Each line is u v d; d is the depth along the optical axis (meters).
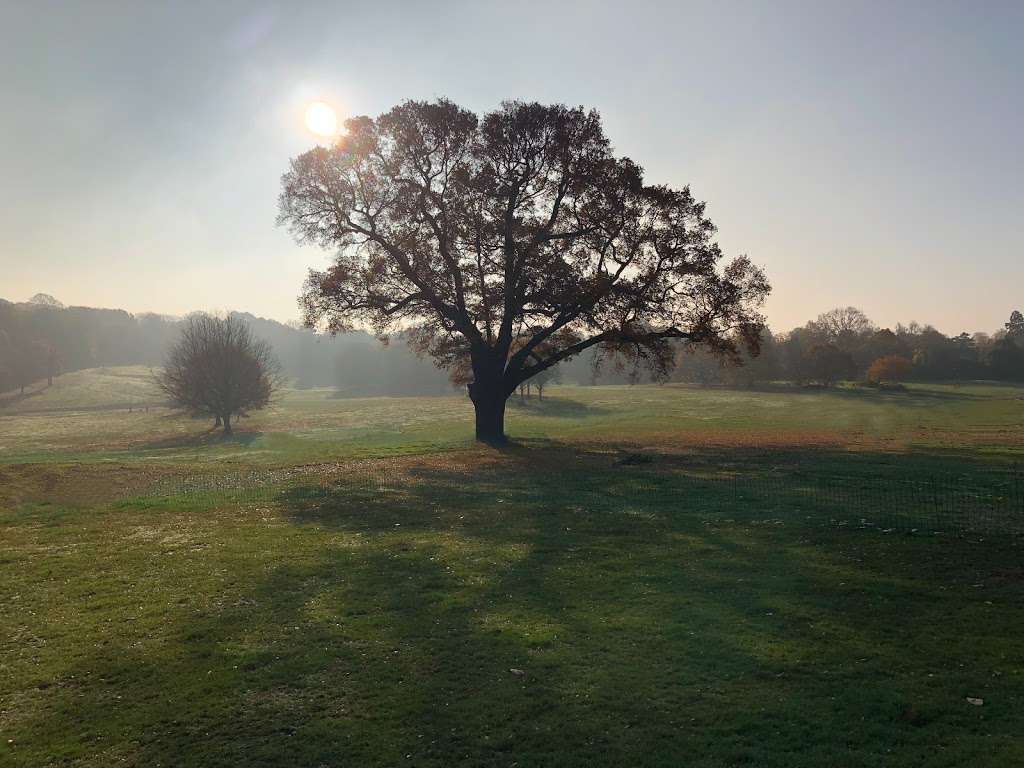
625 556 10.70
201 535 12.88
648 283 29.39
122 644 7.78
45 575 10.43
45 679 6.96
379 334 33.22
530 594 9.07
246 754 5.57
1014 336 155.00
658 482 17.70
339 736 5.79
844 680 6.46
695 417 58.94
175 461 27.80
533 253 29.86
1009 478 16.69
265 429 62.22
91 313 163.62
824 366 98.75
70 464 22.94
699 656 7.07
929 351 119.12
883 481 16.66
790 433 38.78
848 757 5.25
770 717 5.88
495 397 31.52
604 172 29.05
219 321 66.12
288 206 29.84
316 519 14.15
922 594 8.52
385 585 9.60
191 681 6.84
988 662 6.70
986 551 10.09
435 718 6.04
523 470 20.97
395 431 54.97
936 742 5.42
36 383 120.62
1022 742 5.36
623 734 5.70
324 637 7.83
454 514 14.32
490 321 31.27
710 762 5.27
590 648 7.34
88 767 5.47
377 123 29.06
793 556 10.31
